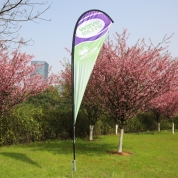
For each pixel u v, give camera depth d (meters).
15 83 8.15
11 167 6.28
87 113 12.88
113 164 7.03
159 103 8.93
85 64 6.10
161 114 18.00
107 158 7.77
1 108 7.98
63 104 16.16
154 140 12.64
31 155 7.82
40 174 5.77
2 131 9.78
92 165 6.80
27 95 8.72
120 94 8.02
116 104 8.25
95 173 6.04
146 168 6.80
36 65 9.25
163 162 7.61
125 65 7.74
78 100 5.86
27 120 10.76
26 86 8.52
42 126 11.56
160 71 8.09
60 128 12.34
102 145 10.60
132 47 8.37
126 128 17.81
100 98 8.67
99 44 6.48
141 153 8.77
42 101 18.84
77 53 6.00
